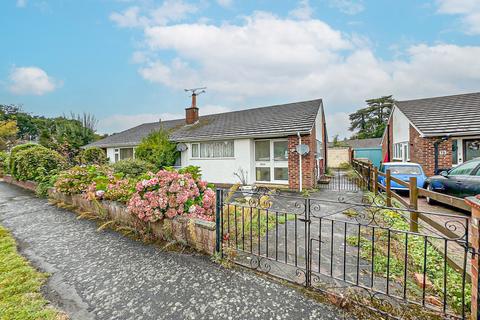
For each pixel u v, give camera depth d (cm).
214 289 278
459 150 1023
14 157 1161
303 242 422
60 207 691
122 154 1752
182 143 1406
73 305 258
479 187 546
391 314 227
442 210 648
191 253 371
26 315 240
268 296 262
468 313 227
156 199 416
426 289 272
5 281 303
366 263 339
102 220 553
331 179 1540
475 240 191
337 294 256
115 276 315
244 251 365
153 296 270
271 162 1192
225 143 1281
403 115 1399
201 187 473
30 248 412
